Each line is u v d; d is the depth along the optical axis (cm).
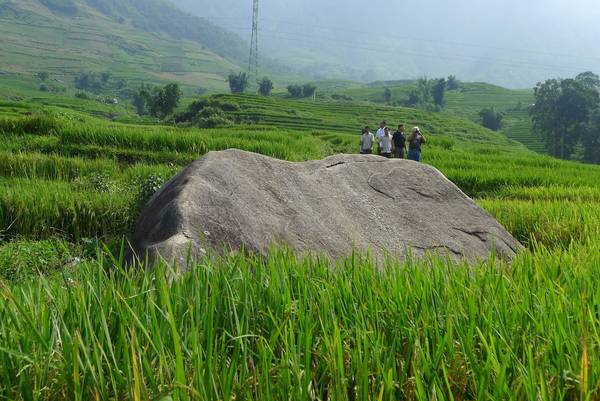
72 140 2273
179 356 210
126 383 221
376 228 701
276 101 13225
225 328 285
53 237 945
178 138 2327
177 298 288
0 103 6269
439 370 249
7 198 1020
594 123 10425
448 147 4638
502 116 17088
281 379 225
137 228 662
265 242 569
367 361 229
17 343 242
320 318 278
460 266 430
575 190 1838
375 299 312
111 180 1377
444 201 798
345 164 787
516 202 1370
